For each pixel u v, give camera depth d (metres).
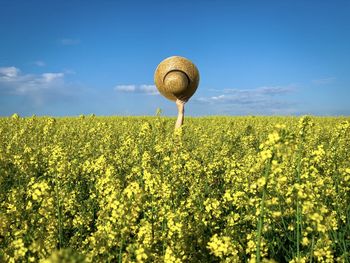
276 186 0.79
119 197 0.64
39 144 1.84
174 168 1.15
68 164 1.11
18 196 0.78
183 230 0.69
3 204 0.78
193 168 1.23
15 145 1.76
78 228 0.85
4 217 0.67
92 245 0.63
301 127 0.94
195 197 0.94
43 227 0.70
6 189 1.09
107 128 2.40
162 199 0.81
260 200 0.79
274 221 0.79
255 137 2.43
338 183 1.00
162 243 0.68
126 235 0.62
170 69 2.56
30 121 2.25
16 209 0.71
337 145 1.56
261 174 1.00
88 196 1.19
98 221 0.83
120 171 1.31
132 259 0.62
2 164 1.12
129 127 2.76
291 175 0.96
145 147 1.76
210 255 0.70
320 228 0.59
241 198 0.78
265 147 0.60
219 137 2.38
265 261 0.57
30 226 0.69
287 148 0.58
